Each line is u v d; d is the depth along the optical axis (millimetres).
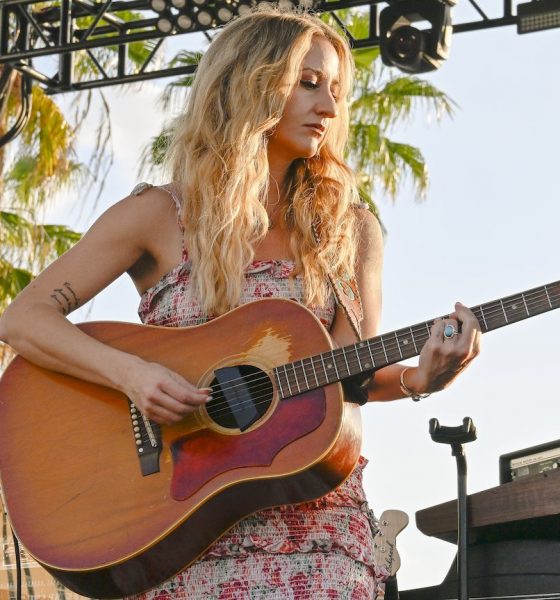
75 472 4145
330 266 4352
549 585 4441
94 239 4379
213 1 11297
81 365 4230
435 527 4770
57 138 16859
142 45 16484
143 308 4430
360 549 4012
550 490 4273
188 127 4496
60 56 12469
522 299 4074
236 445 4012
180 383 4066
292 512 3951
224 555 3922
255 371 4152
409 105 18625
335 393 4051
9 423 4277
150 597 4023
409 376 4285
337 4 10852
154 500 4016
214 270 4242
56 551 4031
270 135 4395
